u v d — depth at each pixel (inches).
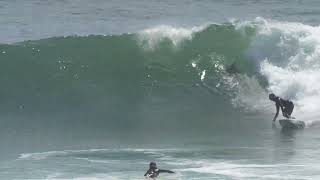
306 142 3796.8
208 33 5369.1
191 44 5315.0
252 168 3235.7
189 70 5147.6
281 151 3582.7
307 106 4586.6
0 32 6230.3
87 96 4906.5
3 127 4183.1
